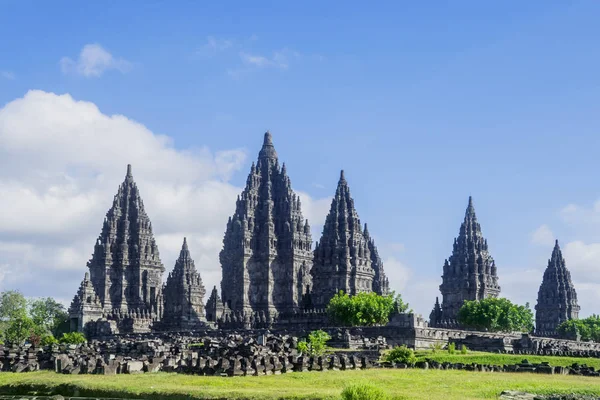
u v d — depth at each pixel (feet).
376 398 238.68
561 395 265.95
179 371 339.16
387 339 550.36
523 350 515.50
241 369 319.06
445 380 300.20
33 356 400.47
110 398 284.00
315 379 301.43
